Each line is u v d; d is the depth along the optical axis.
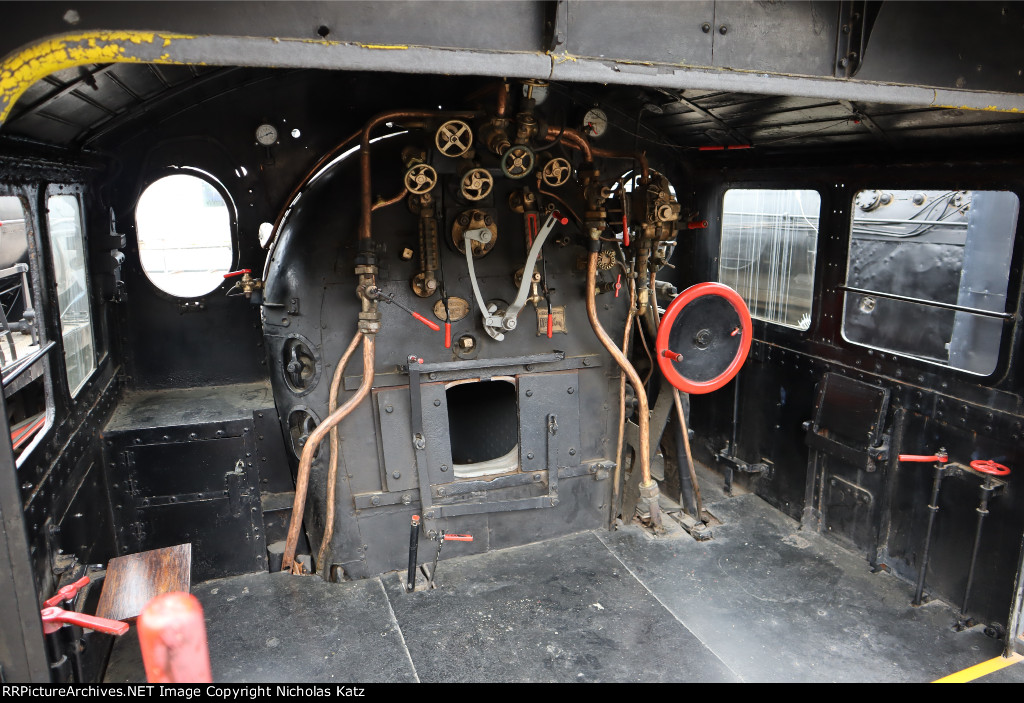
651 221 3.79
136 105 3.31
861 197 5.57
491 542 4.08
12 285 3.70
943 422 3.46
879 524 3.88
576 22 1.96
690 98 3.49
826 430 4.12
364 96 3.84
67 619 2.14
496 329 3.65
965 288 4.65
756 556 4.07
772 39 2.18
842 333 4.03
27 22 1.53
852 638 3.35
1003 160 3.03
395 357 3.62
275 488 4.07
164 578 2.80
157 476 3.63
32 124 2.46
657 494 4.09
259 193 3.93
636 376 3.88
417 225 3.52
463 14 1.85
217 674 3.12
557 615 3.53
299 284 3.47
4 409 1.82
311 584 3.80
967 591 3.41
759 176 4.39
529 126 3.28
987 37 2.41
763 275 4.79
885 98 2.34
